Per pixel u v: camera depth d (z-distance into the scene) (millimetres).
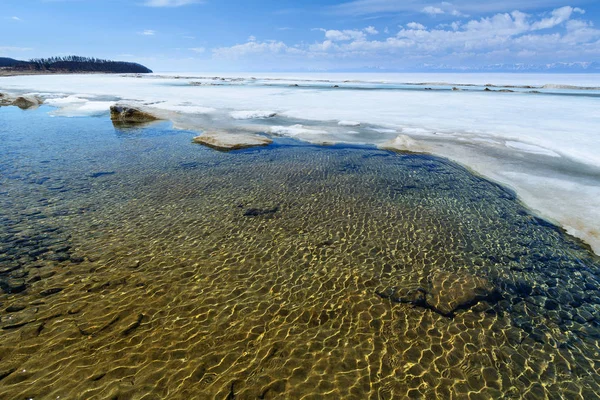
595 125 21297
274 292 6348
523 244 8148
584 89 59094
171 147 17359
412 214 9805
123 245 7816
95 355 4770
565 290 6539
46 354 4738
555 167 13469
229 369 4645
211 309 5824
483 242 8258
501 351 5074
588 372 4727
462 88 60438
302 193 11406
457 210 10062
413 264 7336
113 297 6027
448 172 13453
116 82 75562
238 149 17156
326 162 14977
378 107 31656
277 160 15250
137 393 4211
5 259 7031
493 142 17562
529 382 4566
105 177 12586
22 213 9234
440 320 5703
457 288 6496
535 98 39688
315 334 5344
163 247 7797
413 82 89312
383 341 5230
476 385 4500
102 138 19141
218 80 96000
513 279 6844
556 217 9406
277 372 4625
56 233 8242
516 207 10180
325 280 6742
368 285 6602
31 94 43250
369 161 15086
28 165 13633
